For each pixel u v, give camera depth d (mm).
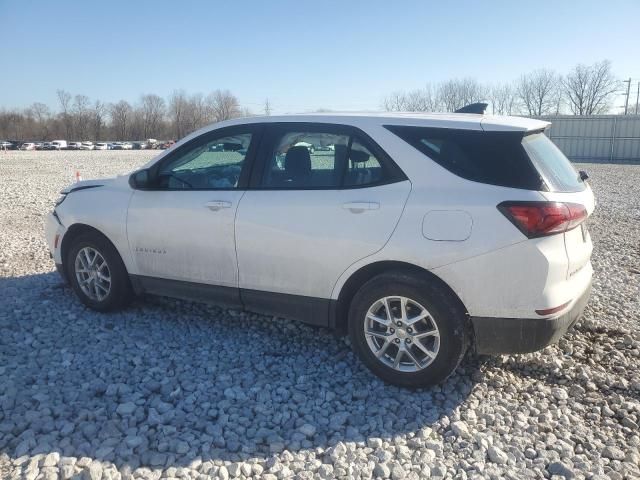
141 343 4516
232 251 4344
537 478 2957
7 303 5402
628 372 4141
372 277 3936
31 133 111750
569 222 3492
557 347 4531
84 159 43719
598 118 43125
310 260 4020
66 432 3219
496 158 3604
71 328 4801
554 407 3660
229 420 3438
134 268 4922
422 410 3609
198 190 4570
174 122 110875
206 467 2967
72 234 5270
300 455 3102
